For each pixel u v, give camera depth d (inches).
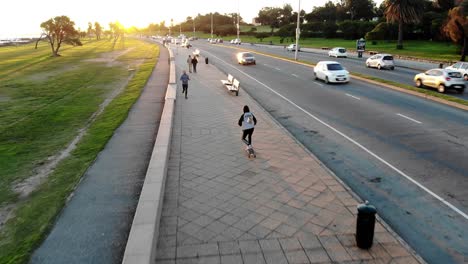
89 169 368.5
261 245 233.1
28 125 576.7
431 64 1525.6
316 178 337.1
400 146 436.5
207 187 319.0
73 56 2224.4
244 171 354.9
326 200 293.4
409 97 756.6
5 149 456.4
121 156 406.3
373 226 225.3
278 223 259.1
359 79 1040.2
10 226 266.5
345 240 238.4
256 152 410.3
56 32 2304.4
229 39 4658.0
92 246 232.1
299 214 271.6
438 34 2412.6
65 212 278.5
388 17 2142.0
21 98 844.0
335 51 1899.6
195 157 396.2
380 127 521.7
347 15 4188.0
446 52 1868.8
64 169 375.2
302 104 701.9
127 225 257.4
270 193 306.8
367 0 3905.0
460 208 286.7
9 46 4106.8
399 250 227.8
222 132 493.4
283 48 2775.6
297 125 546.9
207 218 266.7
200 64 1509.6
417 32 2647.6
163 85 959.0
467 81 1018.1
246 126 396.2
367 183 337.1
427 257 230.2
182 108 653.3
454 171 357.1
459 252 234.4
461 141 450.3
